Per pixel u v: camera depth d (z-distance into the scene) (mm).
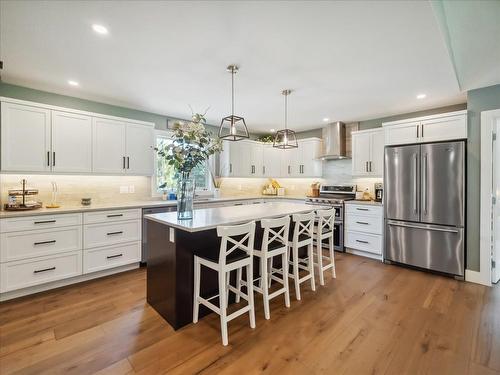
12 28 1929
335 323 2207
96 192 3707
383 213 3854
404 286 2990
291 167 5738
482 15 1879
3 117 2773
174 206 3836
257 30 1955
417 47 2188
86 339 1962
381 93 3340
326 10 1720
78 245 2992
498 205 3262
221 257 1960
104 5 1678
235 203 4977
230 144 5254
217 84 3035
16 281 2602
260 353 1824
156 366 1688
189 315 2223
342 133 4984
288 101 3680
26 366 1676
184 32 1987
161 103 3768
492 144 3018
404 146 3627
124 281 3092
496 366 1692
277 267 3229
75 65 2547
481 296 2719
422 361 1745
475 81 2932
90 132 3396
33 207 2938
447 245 3264
